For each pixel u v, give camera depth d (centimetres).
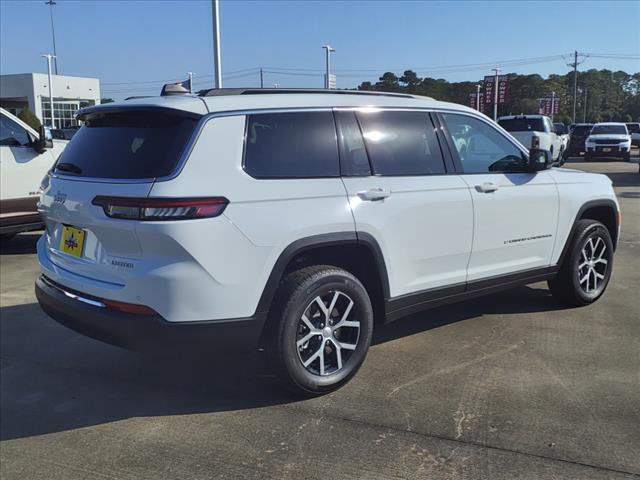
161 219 321
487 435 333
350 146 397
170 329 329
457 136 463
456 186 442
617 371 416
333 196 376
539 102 6131
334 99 402
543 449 318
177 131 343
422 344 473
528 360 437
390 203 402
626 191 1531
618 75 11038
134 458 321
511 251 488
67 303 363
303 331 372
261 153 358
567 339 479
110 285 341
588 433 333
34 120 4512
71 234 374
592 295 562
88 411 377
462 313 551
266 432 344
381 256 400
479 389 390
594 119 10638
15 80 5516
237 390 402
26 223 827
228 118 351
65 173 385
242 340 348
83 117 400
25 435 349
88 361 458
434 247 432
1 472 311
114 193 335
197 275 328
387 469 304
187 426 354
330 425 349
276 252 351
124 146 358
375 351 459
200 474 304
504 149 496
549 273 527
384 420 353
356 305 390
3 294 638
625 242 884
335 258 400
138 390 405
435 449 321
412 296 427
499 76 3931
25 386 414
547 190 509
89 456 325
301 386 372
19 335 514
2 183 798
